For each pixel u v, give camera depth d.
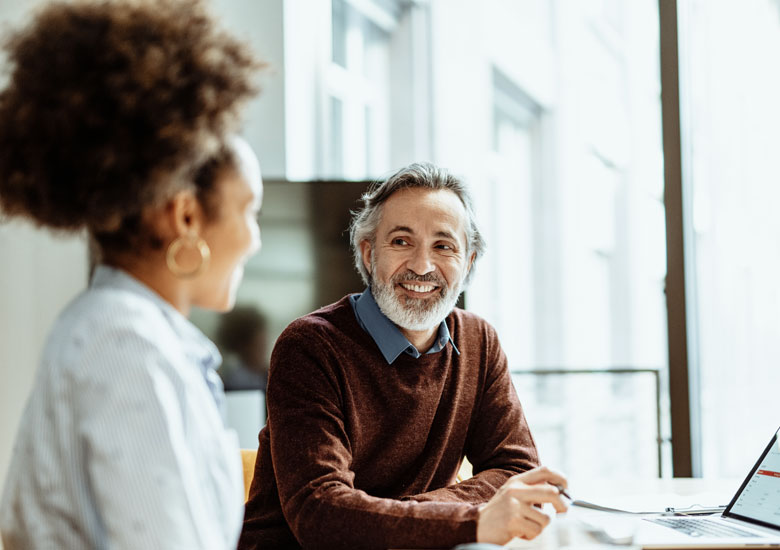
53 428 0.84
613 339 9.77
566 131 8.80
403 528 1.25
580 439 6.34
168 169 0.87
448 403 1.69
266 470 1.61
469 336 1.78
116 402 0.80
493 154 8.29
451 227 1.66
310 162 3.73
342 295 3.11
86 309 0.87
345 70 5.02
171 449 0.81
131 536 0.78
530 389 6.79
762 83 3.29
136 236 0.91
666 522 1.38
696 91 3.26
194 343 0.95
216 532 0.86
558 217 8.84
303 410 1.48
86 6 0.89
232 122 0.92
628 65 9.84
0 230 2.78
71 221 0.89
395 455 1.61
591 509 1.54
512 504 1.20
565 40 8.70
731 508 1.42
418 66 5.47
